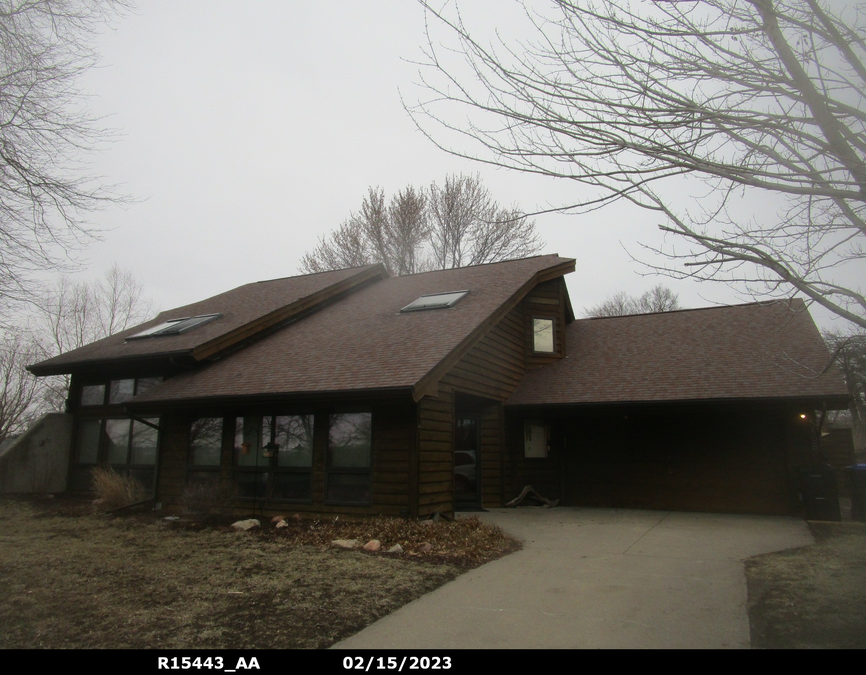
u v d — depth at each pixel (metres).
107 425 14.26
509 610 5.48
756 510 11.77
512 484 13.36
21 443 14.12
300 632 4.89
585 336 16.28
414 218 27.97
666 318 16.31
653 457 12.86
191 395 11.05
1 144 8.95
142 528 9.51
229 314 15.20
